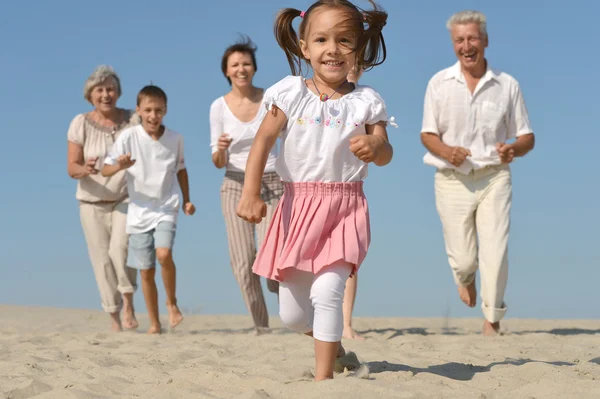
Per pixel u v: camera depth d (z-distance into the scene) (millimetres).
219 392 3625
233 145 6770
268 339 6148
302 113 3611
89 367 4426
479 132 6648
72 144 7555
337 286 3492
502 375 4012
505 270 6617
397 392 3316
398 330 7449
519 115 6691
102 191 7488
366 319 9250
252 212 3516
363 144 3395
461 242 6766
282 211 3680
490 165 6656
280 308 3715
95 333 6965
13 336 6703
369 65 3824
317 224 3543
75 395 3514
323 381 3400
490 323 6691
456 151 6480
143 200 7102
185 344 5820
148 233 7125
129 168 7090
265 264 3689
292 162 3633
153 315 7246
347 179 3643
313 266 3535
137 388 3691
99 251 7562
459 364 4414
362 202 3676
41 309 11391
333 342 3477
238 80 6742
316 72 3703
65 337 6488
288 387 3432
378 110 3668
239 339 6238
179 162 7289
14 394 3650
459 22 6605
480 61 6625
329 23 3605
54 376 4094
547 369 4016
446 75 6703
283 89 3613
